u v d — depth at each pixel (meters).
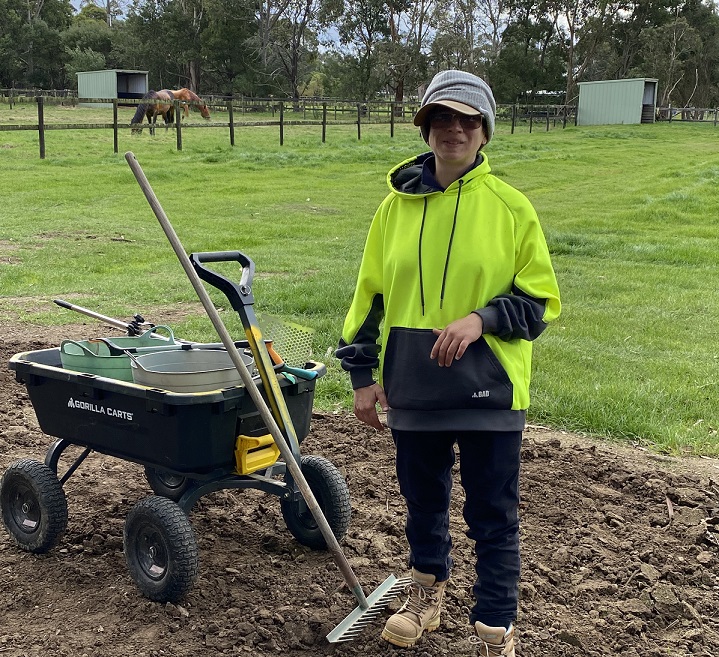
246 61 79.19
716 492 4.76
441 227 2.91
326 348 7.56
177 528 3.40
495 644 2.98
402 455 3.08
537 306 2.87
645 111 54.41
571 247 14.54
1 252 13.25
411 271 2.95
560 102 75.75
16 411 6.05
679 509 4.54
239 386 3.42
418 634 3.25
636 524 4.39
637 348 8.08
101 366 3.66
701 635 3.41
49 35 87.19
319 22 76.94
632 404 6.19
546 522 4.39
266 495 4.64
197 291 3.11
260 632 3.32
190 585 3.44
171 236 3.10
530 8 78.00
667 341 8.36
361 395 3.10
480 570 3.02
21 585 3.71
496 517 2.98
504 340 2.89
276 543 4.05
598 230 16.81
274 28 77.94
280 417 3.39
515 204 2.91
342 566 3.33
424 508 3.15
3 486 4.03
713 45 86.56
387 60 74.19
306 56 82.50
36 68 88.69
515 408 2.90
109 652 3.22
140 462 3.59
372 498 4.68
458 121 2.85
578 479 4.95
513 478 2.97
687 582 3.83
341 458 5.27
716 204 20.00
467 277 2.88
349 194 21.69
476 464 2.94
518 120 56.03
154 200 3.08
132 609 3.50
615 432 5.83
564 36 79.50
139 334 4.24
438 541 3.22
